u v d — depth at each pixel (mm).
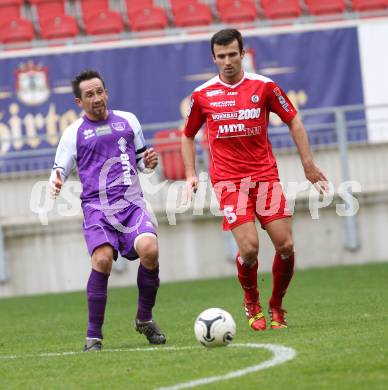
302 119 63750
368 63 65375
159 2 77688
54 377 24453
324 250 61344
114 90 64562
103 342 32719
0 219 60500
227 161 31625
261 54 65125
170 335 33438
